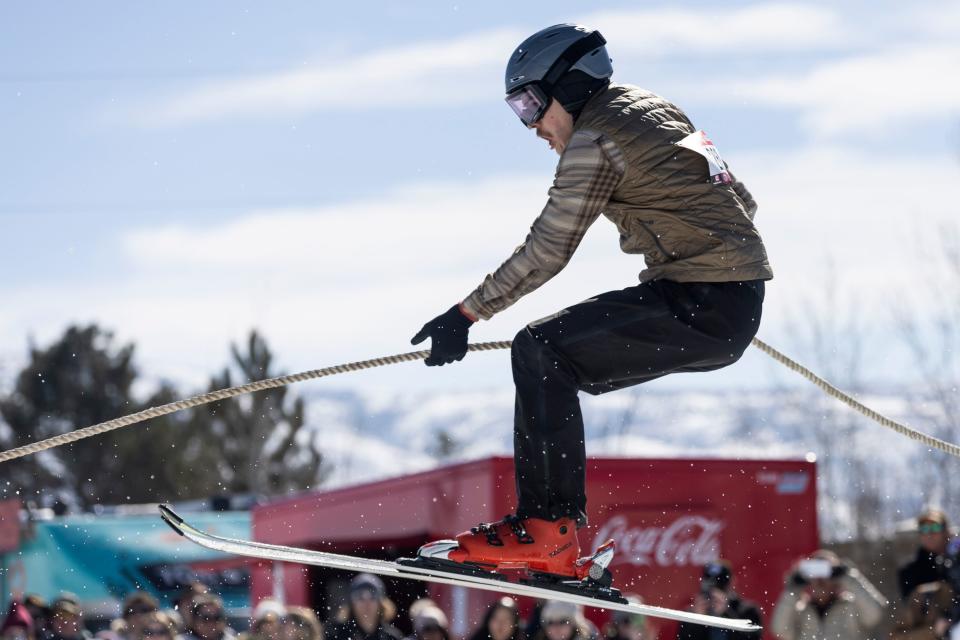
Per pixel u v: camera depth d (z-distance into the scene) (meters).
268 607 10.60
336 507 13.21
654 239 5.38
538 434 5.46
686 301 5.36
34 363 52.88
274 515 14.25
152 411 6.20
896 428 7.30
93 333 53.84
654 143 5.27
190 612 11.25
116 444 51.09
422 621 10.35
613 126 5.27
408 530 12.03
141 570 14.43
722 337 5.37
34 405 52.38
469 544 5.54
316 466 53.22
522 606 11.02
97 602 14.25
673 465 11.89
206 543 5.73
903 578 11.06
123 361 53.41
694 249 5.33
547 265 5.37
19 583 14.10
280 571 14.01
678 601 11.63
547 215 5.32
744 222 5.38
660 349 5.39
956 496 28.77
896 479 29.73
